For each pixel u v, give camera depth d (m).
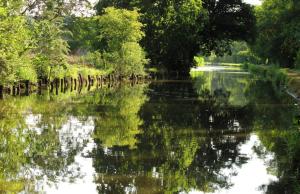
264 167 12.57
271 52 65.38
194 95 32.16
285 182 11.19
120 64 42.81
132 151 13.77
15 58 22.73
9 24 21.47
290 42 57.38
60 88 33.12
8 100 23.97
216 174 11.73
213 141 15.72
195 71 75.06
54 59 31.89
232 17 61.81
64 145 14.19
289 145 15.34
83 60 43.06
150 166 12.19
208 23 59.91
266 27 63.28
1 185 10.15
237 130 17.92
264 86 43.78
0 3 21.53
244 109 24.81
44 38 30.62
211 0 62.22
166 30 56.34
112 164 12.23
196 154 13.78
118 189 10.12
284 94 35.00
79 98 26.88
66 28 45.69
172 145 14.82
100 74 39.81
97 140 15.12
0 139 14.73
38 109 21.33
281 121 20.48
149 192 10.01
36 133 15.82
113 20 42.75
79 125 17.64
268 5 62.66
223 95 33.12
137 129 17.38
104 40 45.66
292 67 66.88
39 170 11.44
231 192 10.34
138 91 33.72
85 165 12.03
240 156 13.73
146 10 56.19
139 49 44.56
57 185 10.29
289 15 52.66
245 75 66.19
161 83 44.00
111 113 21.14
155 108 23.81
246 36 63.41
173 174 11.53
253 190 10.53
